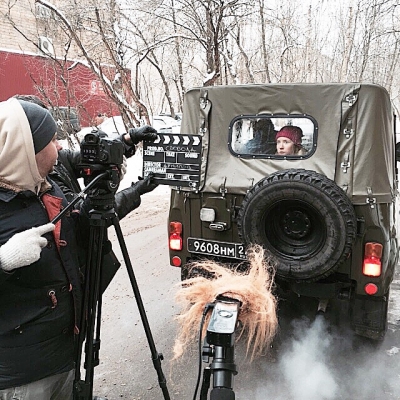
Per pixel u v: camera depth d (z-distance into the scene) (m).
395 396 3.07
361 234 3.24
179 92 16.25
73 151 2.59
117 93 11.68
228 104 3.78
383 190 3.31
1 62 15.44
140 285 5.13
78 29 11.38
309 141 3.56
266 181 3.25
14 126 1.64
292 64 18.19
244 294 2.20
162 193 10.87
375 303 3.41
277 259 3.26
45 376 1.84
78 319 1.93
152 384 3.24
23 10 16.58
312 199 3.07
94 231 1.88
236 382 3.26
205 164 3.83
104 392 3.14
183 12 11.17
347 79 19.98
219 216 3.72
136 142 2.59
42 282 1.77
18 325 1.74
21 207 1.73
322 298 3.41
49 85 13.90
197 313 2.49
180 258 3.93
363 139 3.33
